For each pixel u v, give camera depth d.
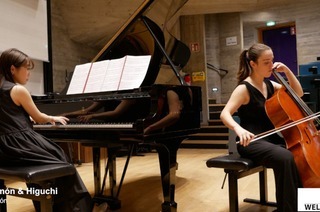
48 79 5.07
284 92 2.19
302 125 1.99
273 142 2.26
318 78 5.32
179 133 2.55
